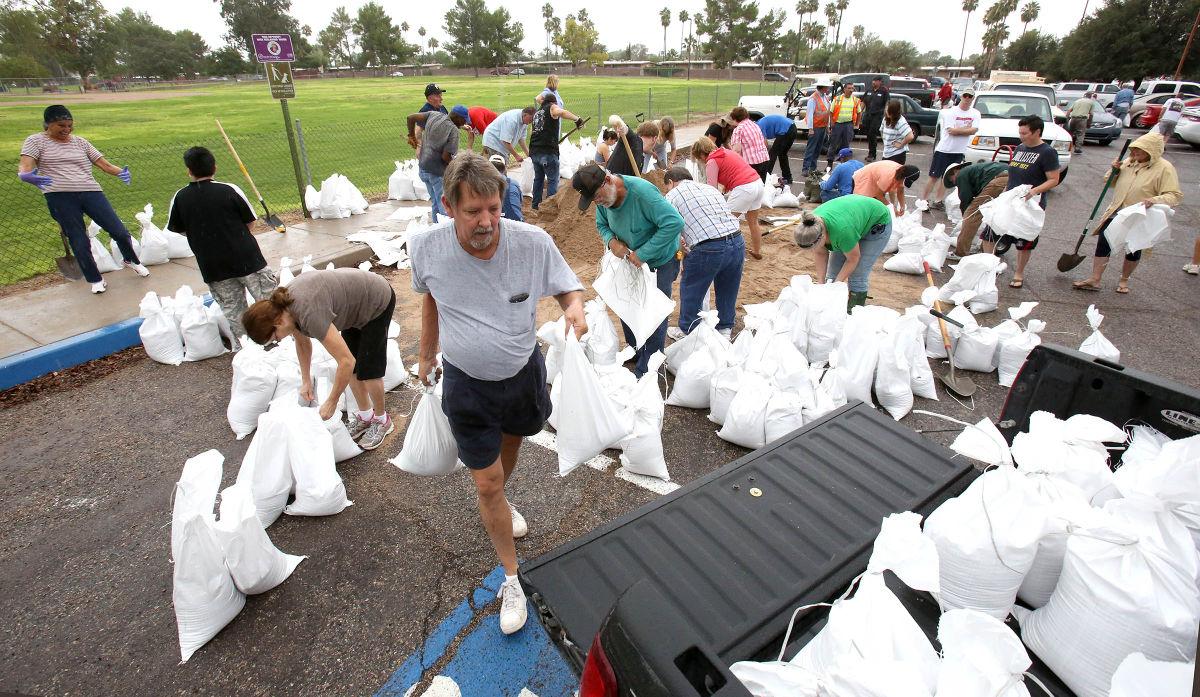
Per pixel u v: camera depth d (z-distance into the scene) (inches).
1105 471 78.1
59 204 206.8
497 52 3649.1
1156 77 1577.3
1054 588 72.3
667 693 40.5
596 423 99.7
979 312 217.3
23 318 197.6
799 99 671.1
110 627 96.2
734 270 172.7
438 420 99.0
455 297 80.0
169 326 181.0
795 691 52.3
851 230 165.5
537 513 120.0
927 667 54.0
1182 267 265.4
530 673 87.5
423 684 86.1
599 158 332.5
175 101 1461.6
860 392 148.3
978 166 299.0
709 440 143.8
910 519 62.5
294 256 256.2
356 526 116.9
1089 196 402.9
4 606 100.3
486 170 70.3
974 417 151.3
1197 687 44.7
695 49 4562.0
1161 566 61.5
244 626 95.6
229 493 97.7
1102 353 149.4
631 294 146.5
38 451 141.6
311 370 146.9
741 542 77.6
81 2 3223.4
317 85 2228.1
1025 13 3422.7
